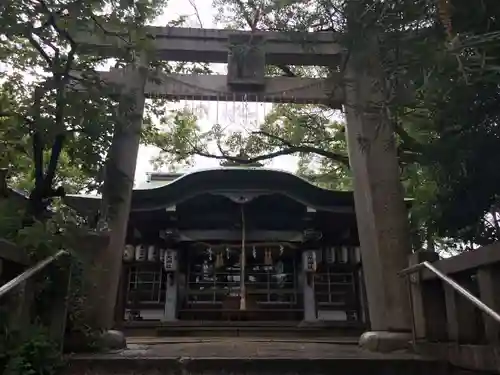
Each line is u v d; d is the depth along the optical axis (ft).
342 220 33.96
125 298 34.78
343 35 13.02
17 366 9.99
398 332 15.81
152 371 12.26
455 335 12.06
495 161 13.66
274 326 32.17
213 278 36.50
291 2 15.15
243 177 31.81
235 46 20.59
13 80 16.49
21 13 13.44
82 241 15.15
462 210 15.42
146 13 15.92
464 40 10.37
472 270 11.45
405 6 11.46
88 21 15.39
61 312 13.06
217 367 12.28
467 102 12.69
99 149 16.15
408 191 27.12
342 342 20.13
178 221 35.12
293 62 21.44
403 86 12.70
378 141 18.71
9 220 12.94
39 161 15.48
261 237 35.70
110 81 17.56
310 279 35.06
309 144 34.14
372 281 17.20
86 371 12.16
